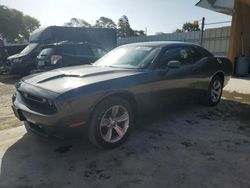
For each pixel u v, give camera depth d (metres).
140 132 4.32
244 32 12.55
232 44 12.14
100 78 3.64
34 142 3.97
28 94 3.51
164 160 3.38
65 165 3.29
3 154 3.60
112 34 15.40
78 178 3.01
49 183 2.92
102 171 3.14
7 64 12.11
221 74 5.99
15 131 4.47
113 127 3.71
